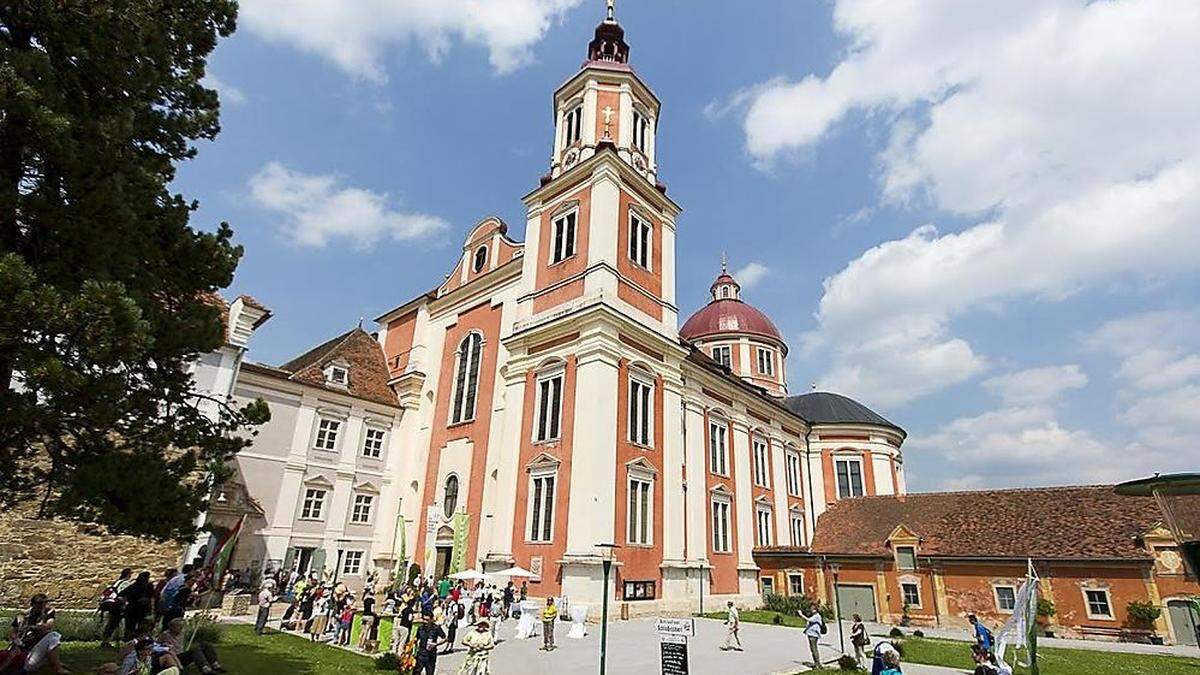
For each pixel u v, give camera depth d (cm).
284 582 3153
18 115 856
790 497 4909
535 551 2925
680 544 3284
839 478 5366
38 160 930
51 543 2191
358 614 2053
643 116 4156
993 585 3356
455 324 4184
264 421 1309
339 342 4400
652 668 1733
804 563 3944
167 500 1108
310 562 3450
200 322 1177
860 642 1938
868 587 3716
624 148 3825
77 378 874
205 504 1202
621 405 3125
